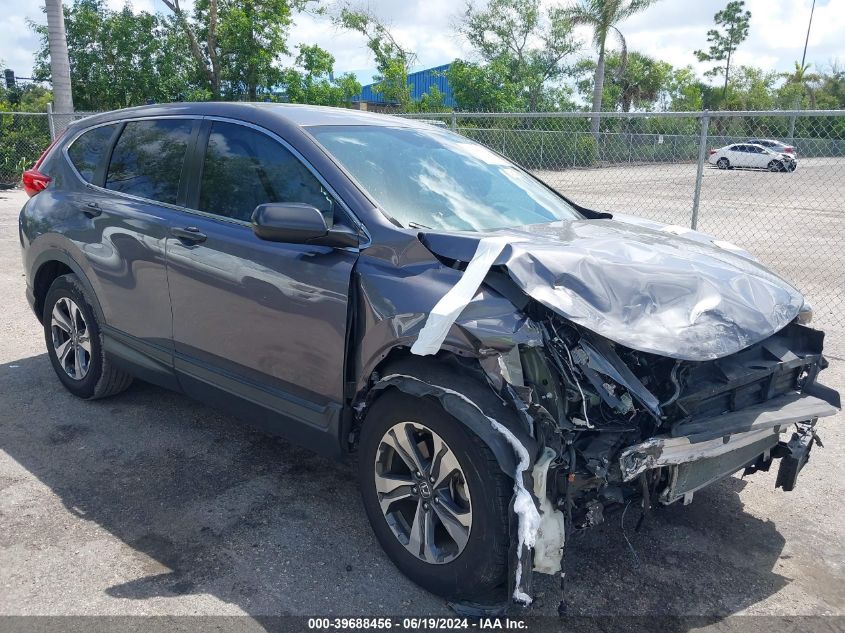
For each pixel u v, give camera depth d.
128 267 3.98
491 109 34.00
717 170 12.75
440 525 2.85
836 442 4.38
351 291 2.94
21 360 5.46
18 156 18.31
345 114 3.84
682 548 3.25
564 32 35.56
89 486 3.64
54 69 18.56
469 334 2.51
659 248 3.23
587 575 3.03
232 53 28.66
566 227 3.50
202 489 3.64
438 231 2.94
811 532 3.40
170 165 3.94
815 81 64.44
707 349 2.60
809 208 16.75
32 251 4.70
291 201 3.30
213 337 3.57
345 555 3.10
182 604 2.74
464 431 2.57
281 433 3.39
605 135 10.00
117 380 4.57
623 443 2.61
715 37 64.31
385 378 2.80
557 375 2.56
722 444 2.71
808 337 3.18
